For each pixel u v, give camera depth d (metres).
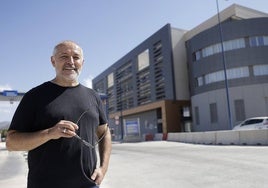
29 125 2.52
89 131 2.61
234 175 9.02
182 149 20.95
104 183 9.15
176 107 58.56
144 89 70.38
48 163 2.42
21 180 10.34
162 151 20.31
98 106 2.86
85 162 2.52
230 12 51.50
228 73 47.47
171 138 38.59
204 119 51.09
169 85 59.03
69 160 2.45
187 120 58.78
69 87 2.68
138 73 72.75
